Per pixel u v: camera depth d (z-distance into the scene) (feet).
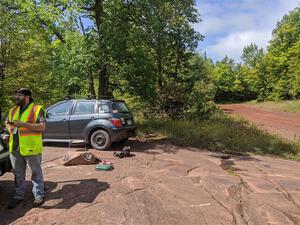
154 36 53.88
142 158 31.19
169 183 22.95
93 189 20.75
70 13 44.04
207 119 58.44
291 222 17.46
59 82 47.50
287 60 172.04
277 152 39.29
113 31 44.09
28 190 20.36
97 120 34.30
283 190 23.31
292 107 122.01
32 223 15.92
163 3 53.57
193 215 17.57
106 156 31.35
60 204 18.20
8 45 41.86
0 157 18.17
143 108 57.52
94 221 16.22
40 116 17.93
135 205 18.38
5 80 41.55
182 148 38.24
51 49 47.78
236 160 33.55
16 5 44.96
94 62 43.50
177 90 59.11
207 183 23.71
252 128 50.75
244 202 20.38
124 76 46.78
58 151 33.14
